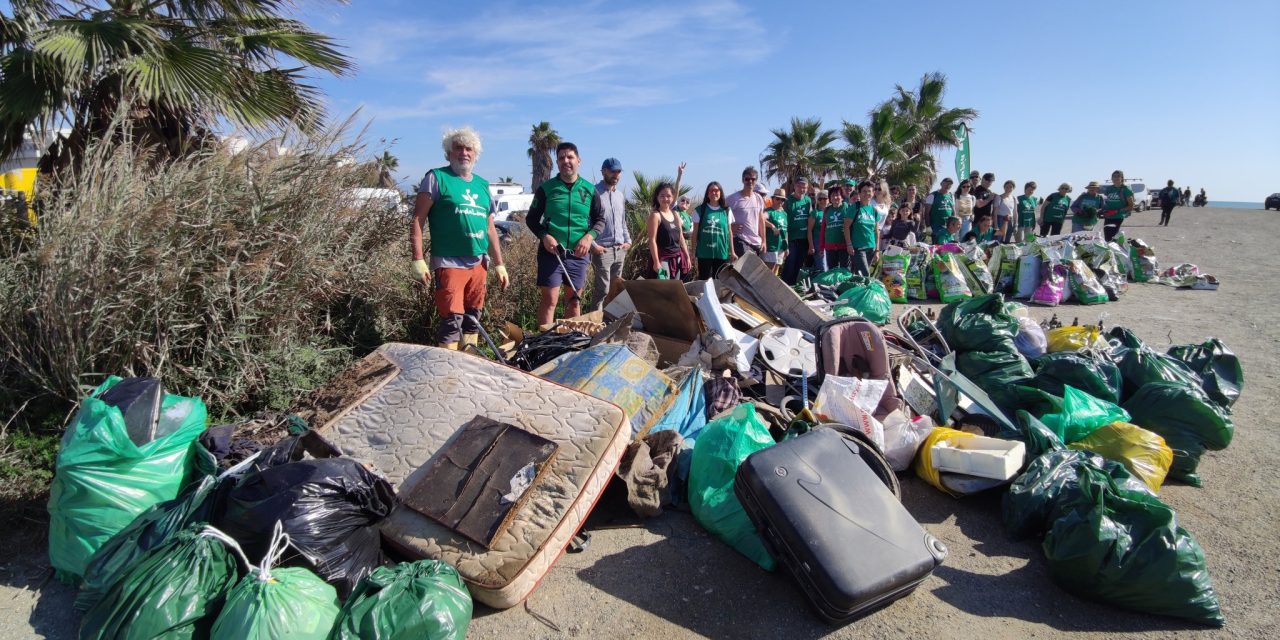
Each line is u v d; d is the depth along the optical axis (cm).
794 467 293
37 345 382
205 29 632
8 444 358
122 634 227
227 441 324
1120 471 334
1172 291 1048
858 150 2498
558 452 317
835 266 1059
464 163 489
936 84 2616
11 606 280
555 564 319
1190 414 409
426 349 384
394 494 296
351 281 541
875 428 391
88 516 278
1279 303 916
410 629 229
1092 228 1284
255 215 448
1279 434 470
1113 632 277
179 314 413
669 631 276
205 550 245
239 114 615
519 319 704
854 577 260
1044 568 320
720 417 388
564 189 595
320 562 257
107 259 389
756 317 577
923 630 277
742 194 901
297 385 452
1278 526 353
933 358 528
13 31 551
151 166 487
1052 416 421
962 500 381
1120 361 480
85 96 580
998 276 1041
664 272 757
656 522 355
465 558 281
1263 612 287
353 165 553
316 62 710
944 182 1289
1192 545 281
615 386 392
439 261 492
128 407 298
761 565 314
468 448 318
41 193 434
